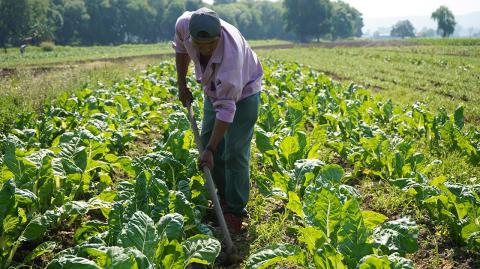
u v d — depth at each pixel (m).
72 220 4.43
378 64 25.03
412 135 8.16
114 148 6.65
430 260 4.02
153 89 12.01
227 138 4.34
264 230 4.43
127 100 9.62
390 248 3.40
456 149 7.18
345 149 6.54
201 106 8.89
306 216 3.50
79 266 2.54
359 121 8.08
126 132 6.97
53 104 10.60
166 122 7.23
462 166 6.44
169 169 4.95
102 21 127.31
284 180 4.79
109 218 3.67
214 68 3.96
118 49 72.62
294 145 5.50
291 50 43.28
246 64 4.13
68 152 4.82
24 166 4.29
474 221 4.19
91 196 5.16
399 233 3.47
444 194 4.54
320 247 3.11
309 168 4.79
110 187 5.32
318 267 3.08
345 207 3.32
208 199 5.00
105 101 9.54
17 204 3.78
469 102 12.75
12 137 4.95
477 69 22.89
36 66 28.97
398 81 17.17
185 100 5.02
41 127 7.17
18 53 62.97
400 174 5.59
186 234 4.07
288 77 13.52
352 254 3.16
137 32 135.12
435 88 15.64
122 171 6.19
